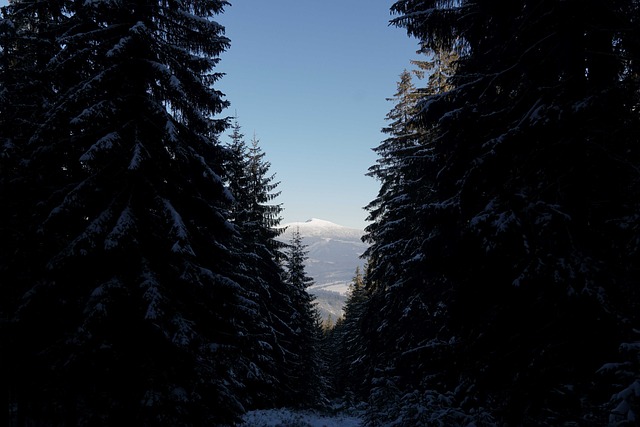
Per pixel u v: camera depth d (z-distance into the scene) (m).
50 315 9.70
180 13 10.40
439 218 8.44
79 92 9.09
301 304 35.03
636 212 5.73
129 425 8.41
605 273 5.87
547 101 7.28
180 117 11.22
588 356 5.95
